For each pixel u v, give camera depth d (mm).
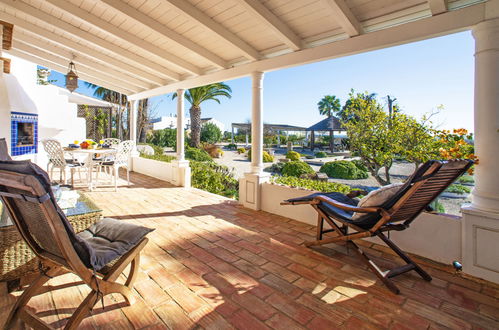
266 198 4488
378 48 3137
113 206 4730
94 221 2561
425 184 2092
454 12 2521
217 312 1943
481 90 2371
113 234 2023
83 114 12633
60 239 1491
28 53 5867
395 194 2236
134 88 7715
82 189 6004
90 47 5445
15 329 1757
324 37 3656
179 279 2383
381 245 3152
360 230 2559
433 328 1807
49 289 2184
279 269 2578
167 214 4312
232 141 21469
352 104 4590
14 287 2193
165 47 4844
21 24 4570
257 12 3111
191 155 10859
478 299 2127
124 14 3615
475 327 1819
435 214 2744
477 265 2422
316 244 2949
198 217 4172
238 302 2064
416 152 3924
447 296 2164
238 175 8891
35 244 1854
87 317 1861
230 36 3891
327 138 16438
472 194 2496
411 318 1900
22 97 6582
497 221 2293
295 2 3074
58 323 1802
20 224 1795
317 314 1935
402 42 2926
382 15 3043
